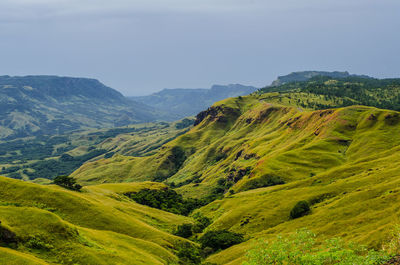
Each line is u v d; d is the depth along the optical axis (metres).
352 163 145.25
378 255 37.47
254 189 175.38
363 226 68.38
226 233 109.50
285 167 186.62
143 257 67.81
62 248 53.00
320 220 86.75
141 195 181.62
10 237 49.56
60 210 88.12
